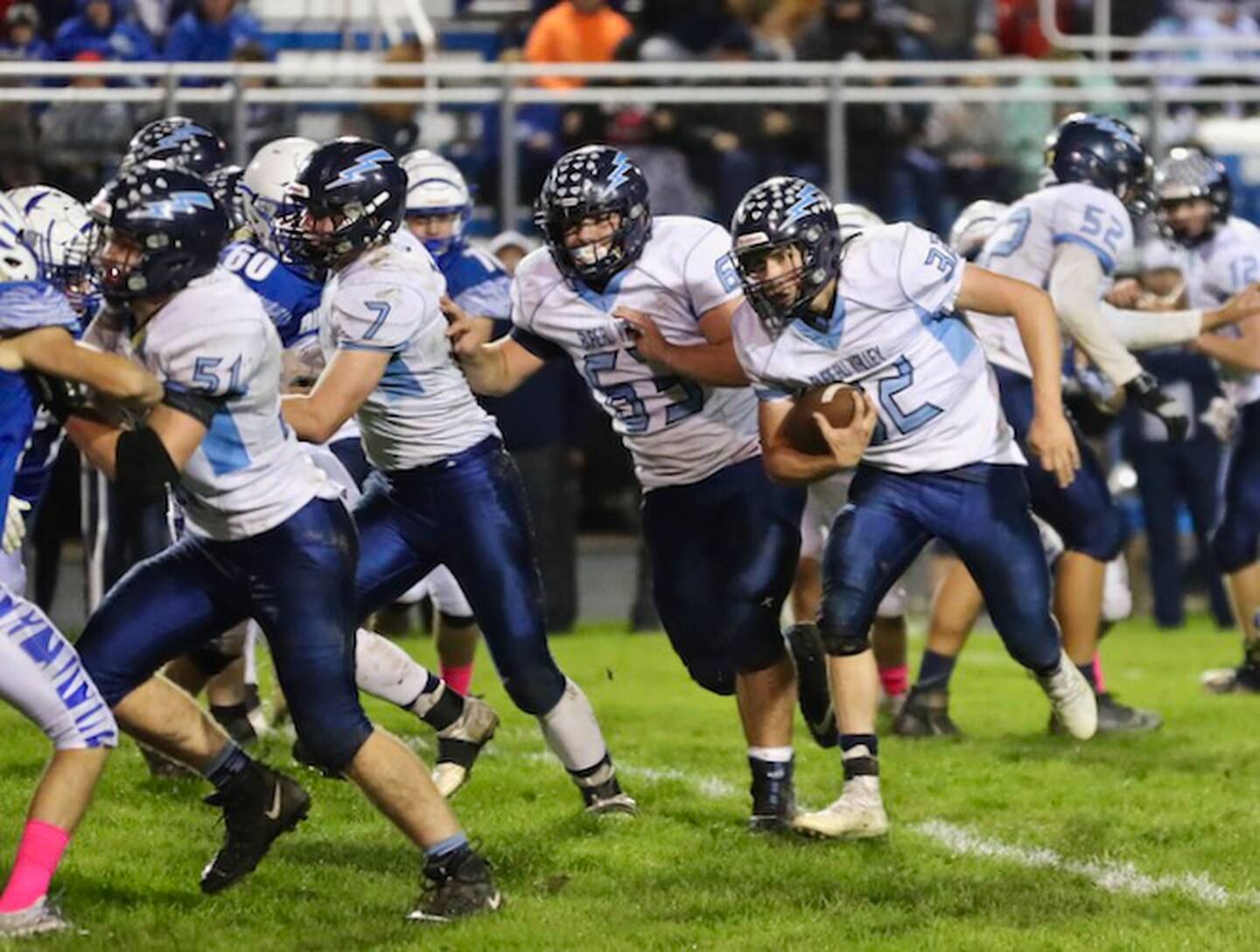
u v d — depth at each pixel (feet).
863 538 63.57
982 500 64.08
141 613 53.31
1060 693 66.85
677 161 124.77
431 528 63.98
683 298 62.18
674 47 133.28
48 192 57.62
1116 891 57.67
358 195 57.72
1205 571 124.16
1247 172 129.70
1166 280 100.07
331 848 61.11
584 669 101.71
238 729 75.82
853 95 126.11
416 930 52.29
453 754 67.62
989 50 139.33
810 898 56.49
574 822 64.90
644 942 51.85
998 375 81.10
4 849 59.57
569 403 120.26
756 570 63.41
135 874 57.52
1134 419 121.19
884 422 63.21
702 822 65.98
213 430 51.37
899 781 73.41
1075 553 82.89
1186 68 129.49
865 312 61.46
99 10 130.21
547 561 117.60
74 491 111.24
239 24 134.00
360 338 58.13
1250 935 52.65
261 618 52.85
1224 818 67.26
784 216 59.36
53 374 49.24
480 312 82.38
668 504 64.39
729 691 65.57
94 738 50.75
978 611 83.66
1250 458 94.38
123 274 49.88
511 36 146.61
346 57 145.59
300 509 52.65
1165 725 86.63
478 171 123.95
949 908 55.42
